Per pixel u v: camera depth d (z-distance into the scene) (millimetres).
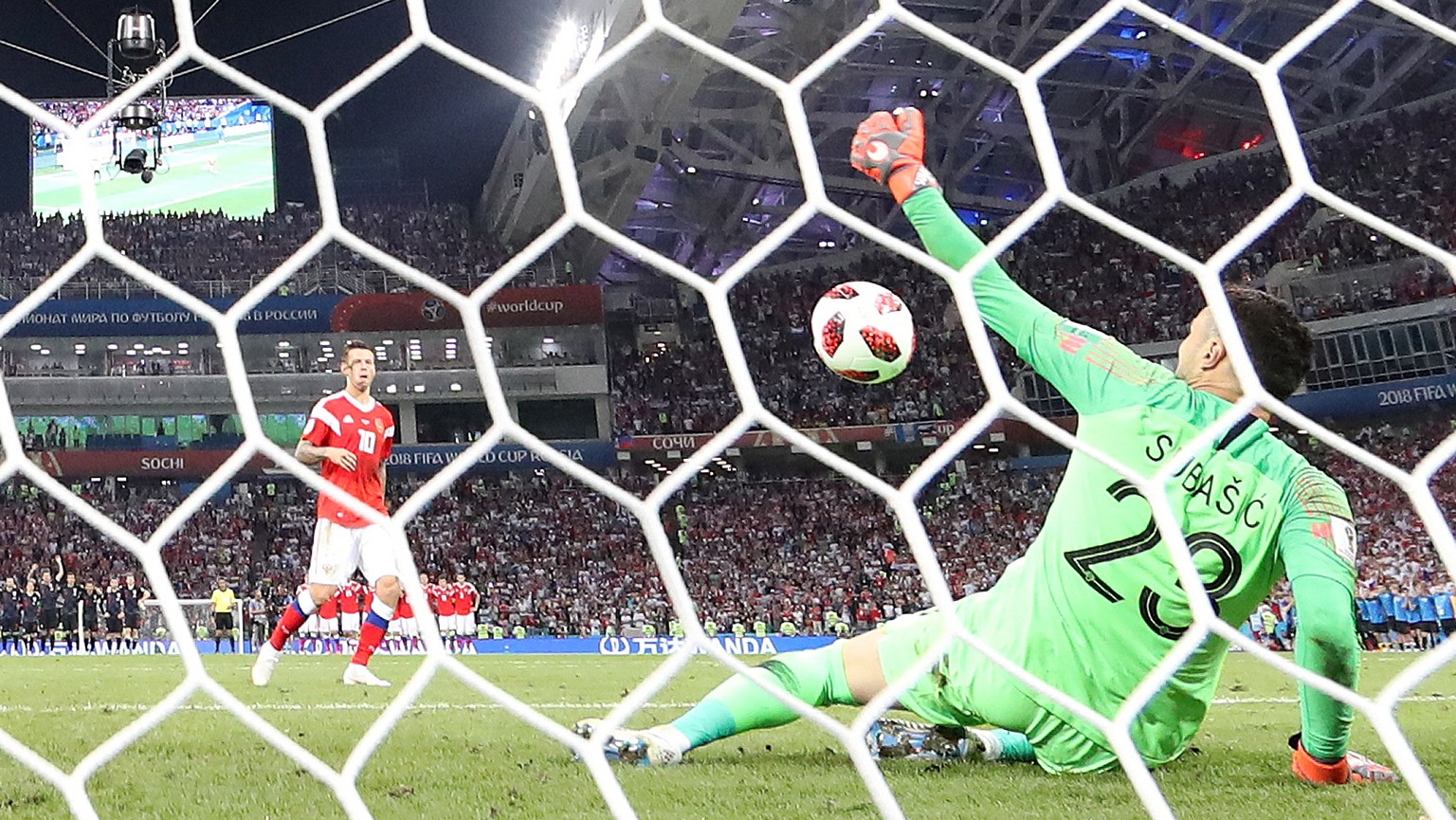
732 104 37938
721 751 3914
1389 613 22766
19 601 21594
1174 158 42500
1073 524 3496
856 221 1651
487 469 37688
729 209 43156
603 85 32062
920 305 39781
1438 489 29250
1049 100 40469
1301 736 3484
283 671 10875
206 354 37750
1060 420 35375
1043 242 40281
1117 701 3441
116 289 36969
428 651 1483
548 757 3762
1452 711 5883
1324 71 37844
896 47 36500
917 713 3760
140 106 13938
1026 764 3699
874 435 36438
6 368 36375
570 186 1634
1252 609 3457
